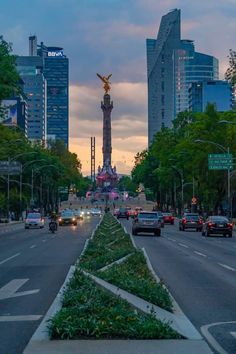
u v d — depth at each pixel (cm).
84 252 3022
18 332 1246
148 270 2191
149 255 3416
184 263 2919
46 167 15038
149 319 1171
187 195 13662
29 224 8325
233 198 9625
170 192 14838
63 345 1055
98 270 2108
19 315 1452
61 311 1195
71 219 8875
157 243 4684
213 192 9319
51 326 1126
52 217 6781
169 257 3288
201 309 1527
